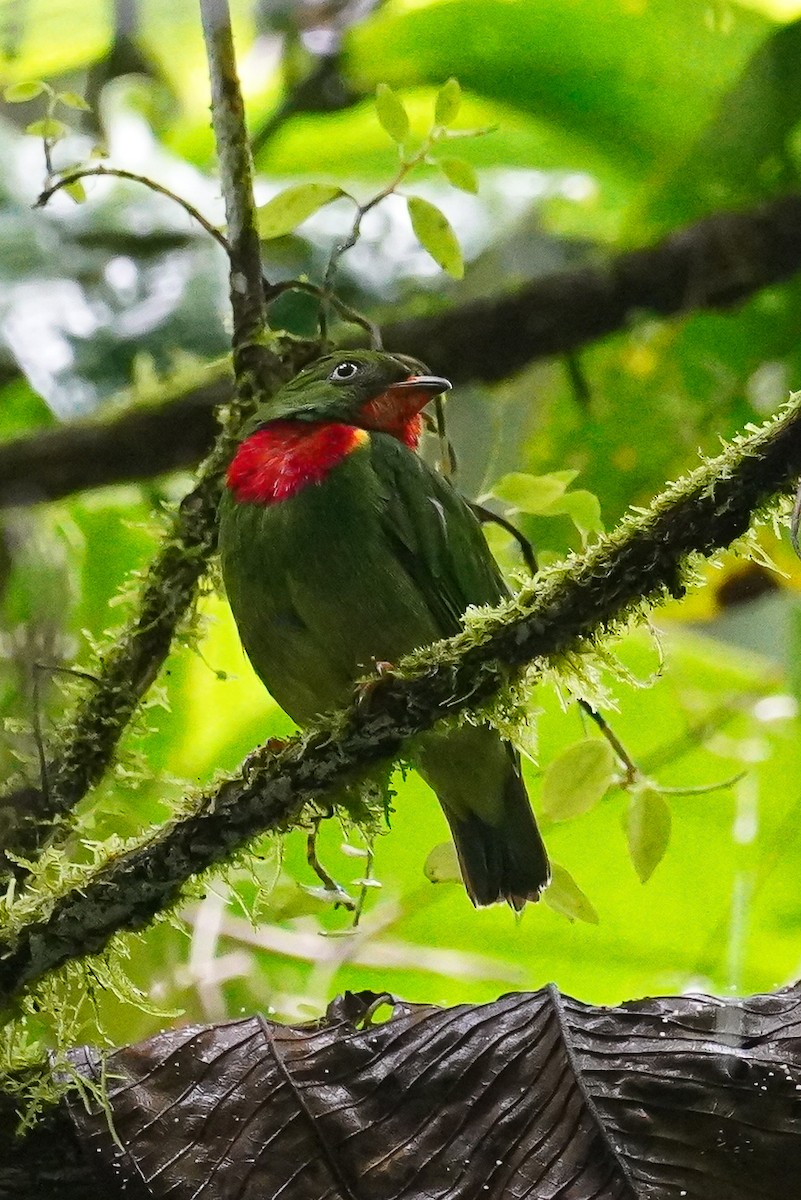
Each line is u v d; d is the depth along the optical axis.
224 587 7.40
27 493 9.98
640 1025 5.18
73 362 11.08
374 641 6.87
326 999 9.36
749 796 9.74
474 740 6.50
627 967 11.27
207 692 10.62
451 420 11.64
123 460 10.01
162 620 7.26
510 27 11.04
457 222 12.30
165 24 13.20
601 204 12.63
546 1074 5.09
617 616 5.24
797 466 4.93
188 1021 8.36
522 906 7.11
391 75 11.51
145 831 5.88
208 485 7.43
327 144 12.22
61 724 7.19
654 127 11.73
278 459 6.95
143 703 7.21
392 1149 4.99
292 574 6.80
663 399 10.55
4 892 6.54
